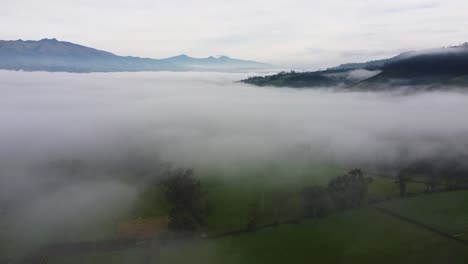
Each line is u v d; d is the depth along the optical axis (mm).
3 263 68750
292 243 72000
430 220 78188
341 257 66125
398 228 75688
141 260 68125
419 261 63281
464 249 66250
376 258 65000
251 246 71625
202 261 66938
